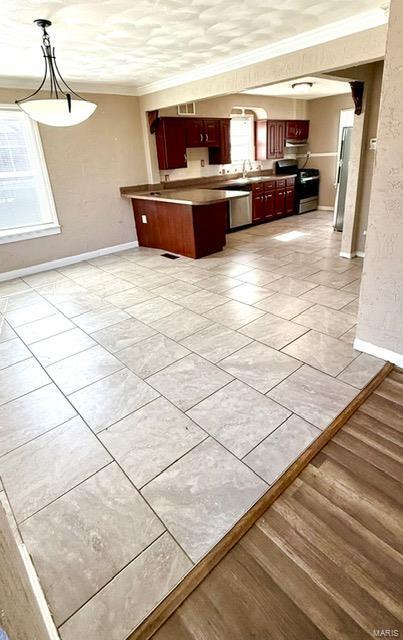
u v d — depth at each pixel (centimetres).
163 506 159
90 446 194
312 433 192
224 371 250
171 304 365
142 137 557
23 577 80
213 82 410
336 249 522
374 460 175
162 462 181
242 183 649
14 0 222
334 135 755
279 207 746
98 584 132
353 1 247
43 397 236
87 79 454
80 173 507
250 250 540
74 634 118
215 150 654
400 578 128
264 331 300
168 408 218
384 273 229
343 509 153
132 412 217
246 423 202
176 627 119
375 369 241
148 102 519
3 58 341
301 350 269
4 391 245
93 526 152
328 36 298
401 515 149
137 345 291
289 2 245
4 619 49
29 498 166
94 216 538
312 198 810
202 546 142
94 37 295
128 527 151
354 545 139
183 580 131
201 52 347
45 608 117
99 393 237
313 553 137
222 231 536
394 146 198
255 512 152
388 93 192
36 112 276
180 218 504
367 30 277
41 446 196
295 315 326
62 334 318
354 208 454
